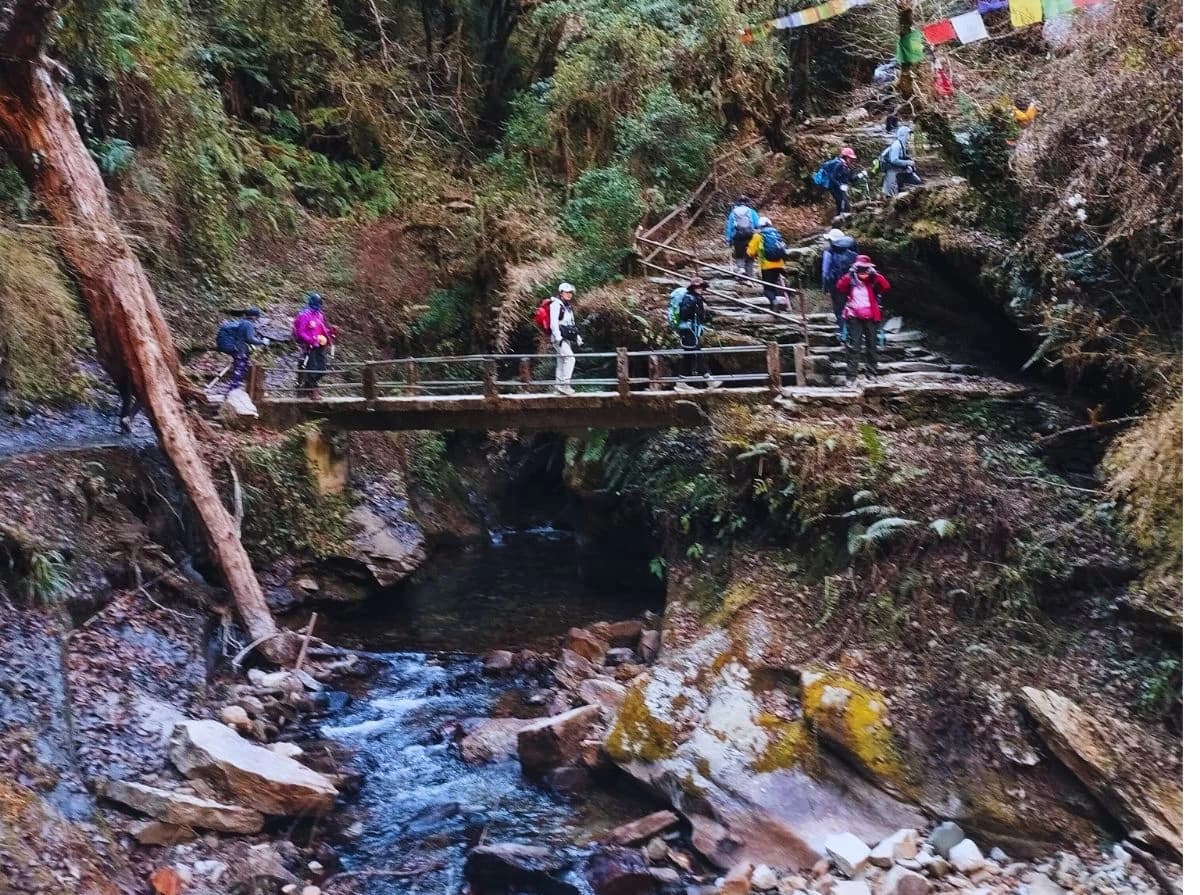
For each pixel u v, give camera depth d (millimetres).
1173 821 5734
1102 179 7918
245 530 11102
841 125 17594
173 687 8328
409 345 16406
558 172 17531
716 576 9062
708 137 16391
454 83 19781
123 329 10219
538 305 14430
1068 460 8328
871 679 7004
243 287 15422
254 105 18016
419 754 8328
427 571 13531
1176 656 6367
